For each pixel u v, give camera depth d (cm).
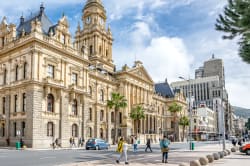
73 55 6612
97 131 7850
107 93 8600
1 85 6303
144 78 10369
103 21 10006
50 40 6053
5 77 6322
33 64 5609
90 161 2772
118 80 9200
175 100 12862
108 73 9206
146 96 10525
